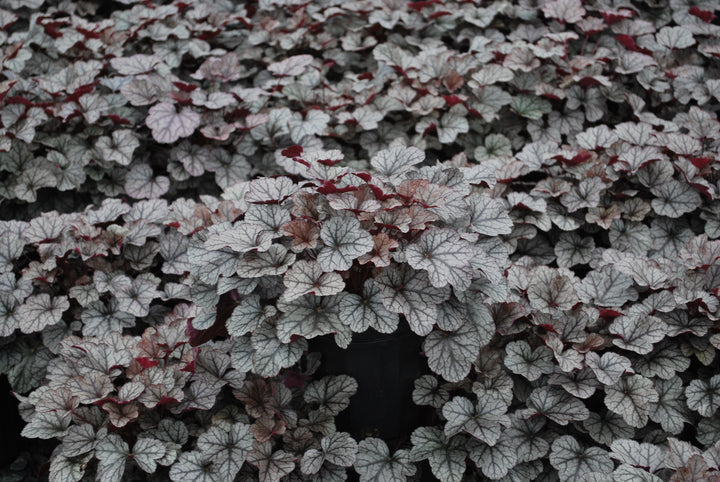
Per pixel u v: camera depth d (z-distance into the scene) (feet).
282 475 8.30
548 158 13.09
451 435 8.57
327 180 8.91
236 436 8.74
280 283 8.79
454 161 12.96
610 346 10.00
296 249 8.44
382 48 15.79
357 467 8.89
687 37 16.43
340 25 18.10
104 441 8.54
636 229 12.69
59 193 14.14
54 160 13.73
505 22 18.12
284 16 18.81
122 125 14.62
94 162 14.08
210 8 18.43
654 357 10.00
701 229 12.86
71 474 8.42
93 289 11.48
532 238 12.88
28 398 10.01
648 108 16.02
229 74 15.05
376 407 9.61
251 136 14.51
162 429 9.02
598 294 10.62
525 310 9.84
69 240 11.50
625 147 13.34
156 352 9.58
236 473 8.43
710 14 17.08
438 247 8.26
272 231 8.80
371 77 16.07
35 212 13.93
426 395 9.36
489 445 8.78
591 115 15.03
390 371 9.29
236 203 10.77
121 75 16.07
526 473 9.00
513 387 9.73
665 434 9.53
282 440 9.34
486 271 8.46
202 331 9.14
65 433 8.74
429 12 17.52
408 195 8.74
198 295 9.05
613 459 9.00
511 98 14.94
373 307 8.41
